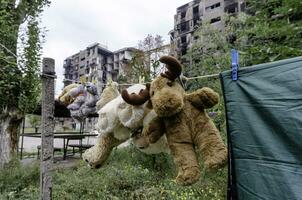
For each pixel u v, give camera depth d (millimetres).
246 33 2646
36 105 5500
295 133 971
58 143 11180
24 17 5414
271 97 1053
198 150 1070
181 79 1177
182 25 14664
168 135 1092
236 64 1183
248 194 1061
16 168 4824
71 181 4332
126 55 21484
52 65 1721
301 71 1002
